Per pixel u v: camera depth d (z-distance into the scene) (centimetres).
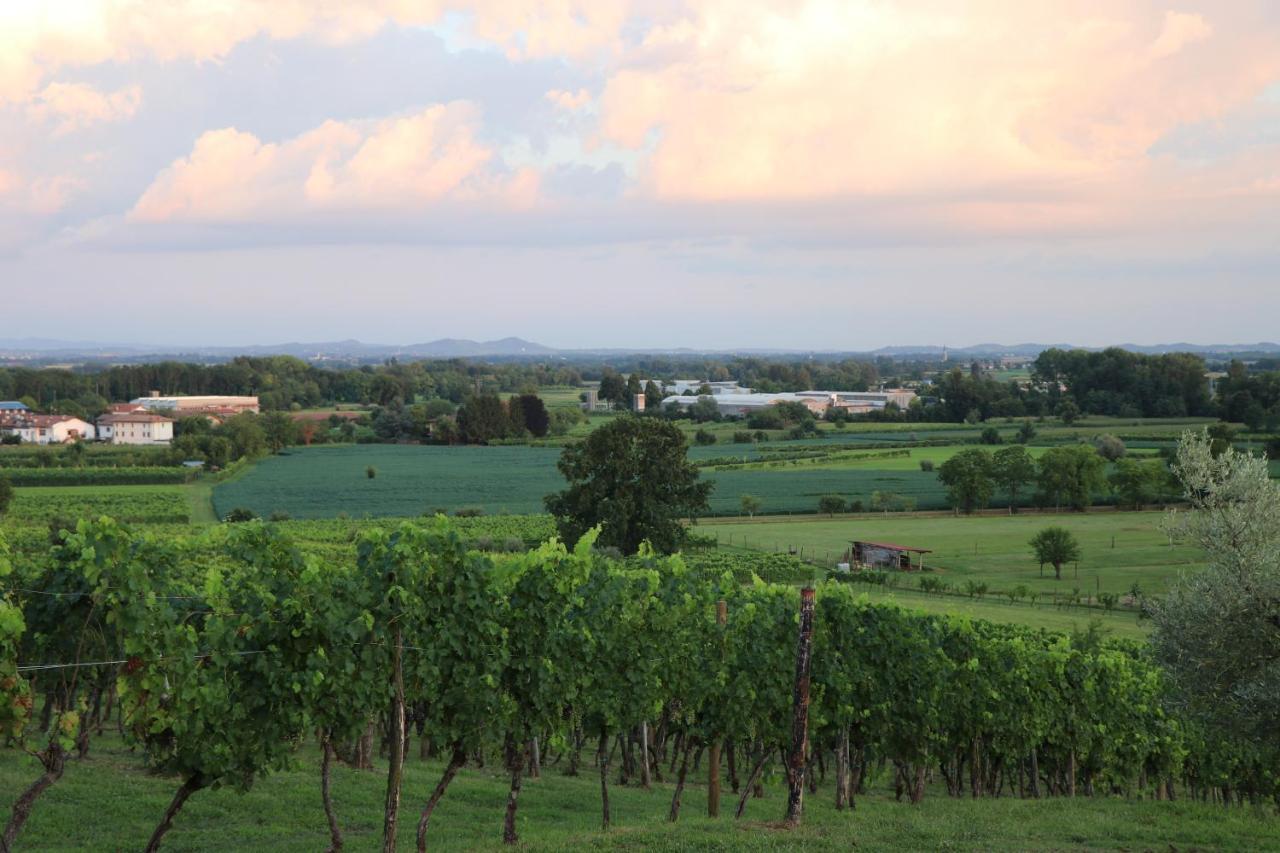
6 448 14662
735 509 10212
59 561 1264
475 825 1759
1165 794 2988
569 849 1453
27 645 1245
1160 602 1866
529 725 1694
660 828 1617
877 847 1528
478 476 14038
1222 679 1752
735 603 2258
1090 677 2756
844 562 7400
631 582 1972
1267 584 1683
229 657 1335
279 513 9525
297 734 1452
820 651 2159
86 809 1573
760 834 1567
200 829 1568
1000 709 2566
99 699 1413
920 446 15425
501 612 1672
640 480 6681
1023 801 2400
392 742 1504
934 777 3212
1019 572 7231
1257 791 2888
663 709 2278
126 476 12175
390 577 1495
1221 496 1792
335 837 1479
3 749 1842
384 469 14800
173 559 1333
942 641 2605
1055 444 14562
